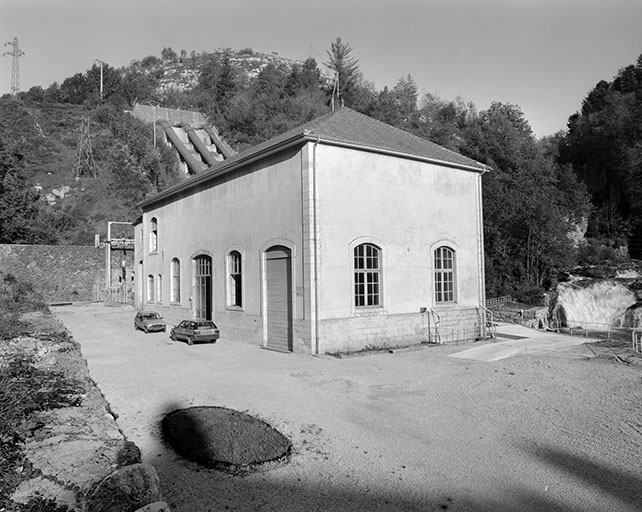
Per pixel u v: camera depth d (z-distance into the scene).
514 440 7.69
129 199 58.09
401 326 17.95
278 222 17.36
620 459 6.90
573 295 32.84
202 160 71.19
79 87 97.00
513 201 43.12
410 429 8.22
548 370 13.11
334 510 5.40
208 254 22.28
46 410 6.72
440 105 89.69
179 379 12.02
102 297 40.91
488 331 21.30
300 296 16.19
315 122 19.55
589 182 60.22
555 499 5.70
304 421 8.62
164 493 5.73
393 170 18.28
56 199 54.09
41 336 13.15
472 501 5.65
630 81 69.31
